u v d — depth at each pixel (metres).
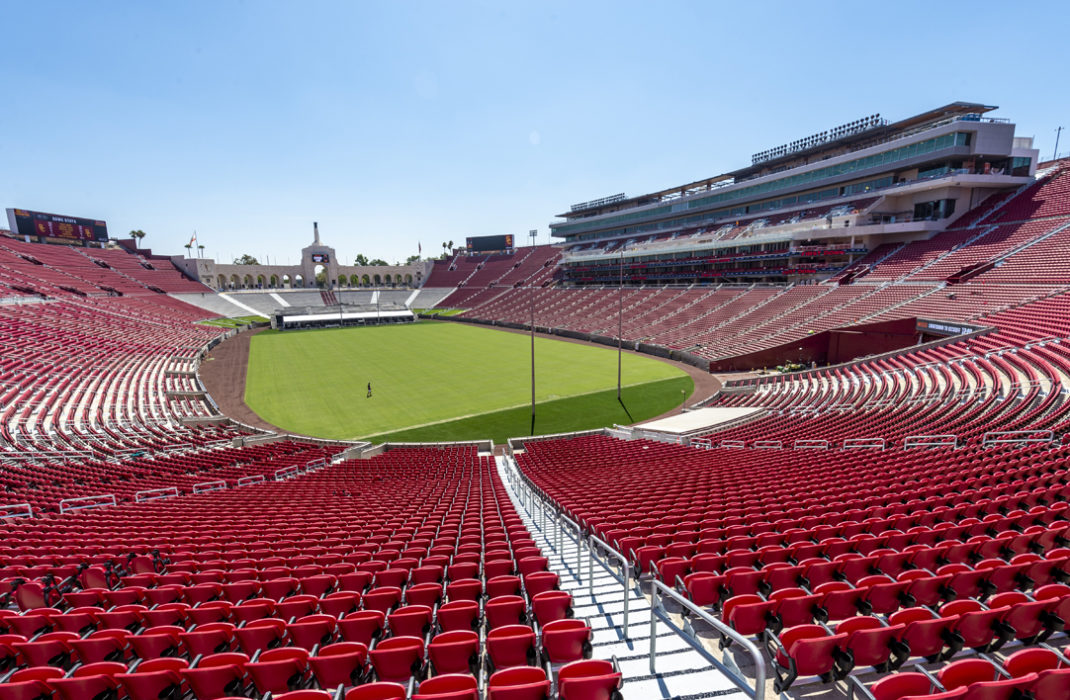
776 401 34.00
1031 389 22.31
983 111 51.84
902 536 8.68
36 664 6.29
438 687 4.74
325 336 76.81
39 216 86.25
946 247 46.41
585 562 10.33
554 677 5.65
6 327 47.34
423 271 133.62
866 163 55.50
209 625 6.48
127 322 63.75
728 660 5.74
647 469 18.84
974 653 5.44
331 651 5.58
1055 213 41.03
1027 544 8.16
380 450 27.94
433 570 8.62
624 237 96.62
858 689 5.31
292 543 11.47
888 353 36.00
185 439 28.16
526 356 56.84
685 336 57.06
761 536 9.09
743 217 72.25
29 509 15.04
